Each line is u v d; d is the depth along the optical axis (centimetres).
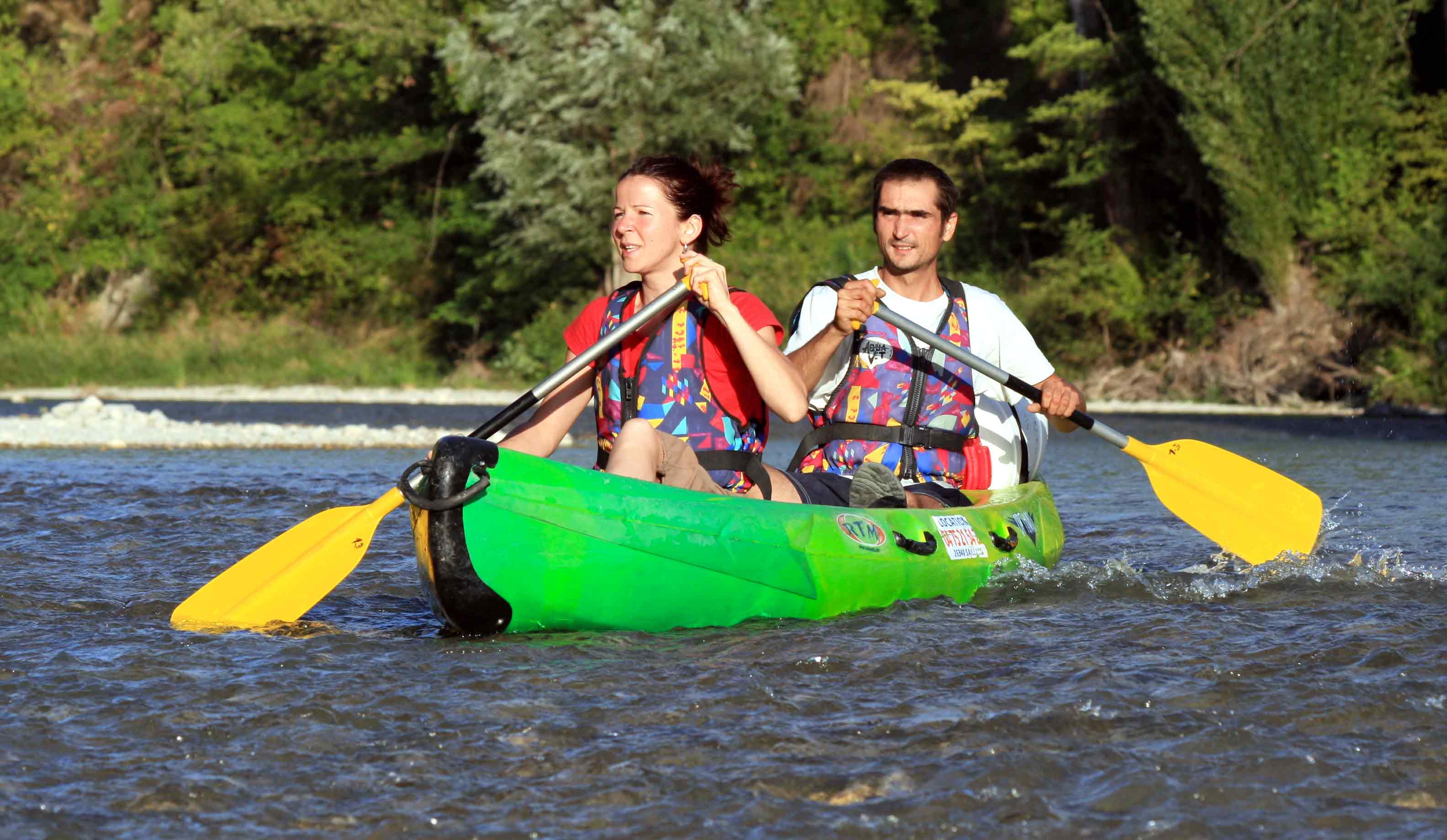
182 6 7369
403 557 1414
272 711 780
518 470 959
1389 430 3841
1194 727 739
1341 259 5378
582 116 5838
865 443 1220
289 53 7269
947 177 1241
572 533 959
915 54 7181
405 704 796
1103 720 751
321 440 3111
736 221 6738
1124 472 2466
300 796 652
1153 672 851
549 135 5953
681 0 5791
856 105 7062
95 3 7875
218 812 634
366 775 679
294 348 6719
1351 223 5272
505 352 6612
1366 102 5259
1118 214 6138
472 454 947
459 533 941
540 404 1129
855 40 7056
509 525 948
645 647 938
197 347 6631
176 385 6297
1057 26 6009
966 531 1163
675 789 657
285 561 1056
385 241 7075
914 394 1220
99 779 675
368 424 3966
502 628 971
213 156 7269
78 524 1611
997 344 1270
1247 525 1293
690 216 1065
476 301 6856
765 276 6353
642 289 1087
